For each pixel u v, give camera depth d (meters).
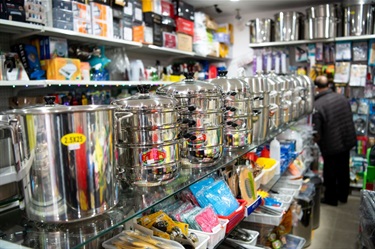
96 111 0.82
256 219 1.90
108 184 0.88
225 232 1.35
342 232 3.37
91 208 0.83
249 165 1.85
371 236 1.48
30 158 0.79
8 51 2.54
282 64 4.72
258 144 1.93
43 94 2.75
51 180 0.78
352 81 4.51
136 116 1.06
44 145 0.77
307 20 4.39
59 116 0.76
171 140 1.11
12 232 0.87
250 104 1.74
